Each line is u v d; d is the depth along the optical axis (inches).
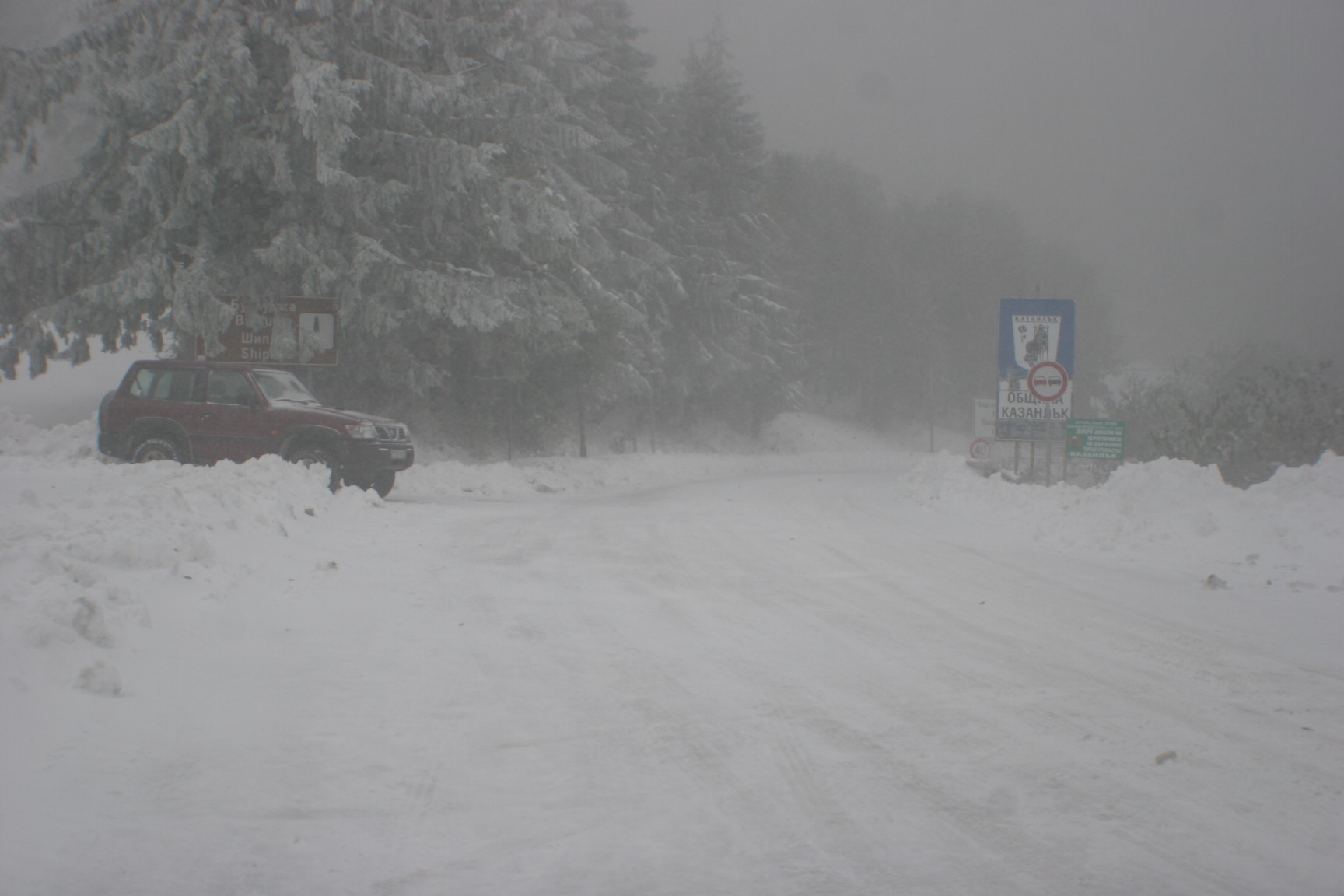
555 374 1229.7
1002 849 135.7
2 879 124.0
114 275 850.1
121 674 203.2
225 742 177.6
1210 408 710.5
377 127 898.7
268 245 866.8
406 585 332.8
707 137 2021.4
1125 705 203.2
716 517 582.6
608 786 159.5
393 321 850.8
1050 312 713.0
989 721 193.8
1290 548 390.3
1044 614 296.0
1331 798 152.9
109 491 391.9
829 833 141.5
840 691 215.6
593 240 1283.2
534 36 1135.6
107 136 888.9
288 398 624.7
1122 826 143.3
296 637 255.8
